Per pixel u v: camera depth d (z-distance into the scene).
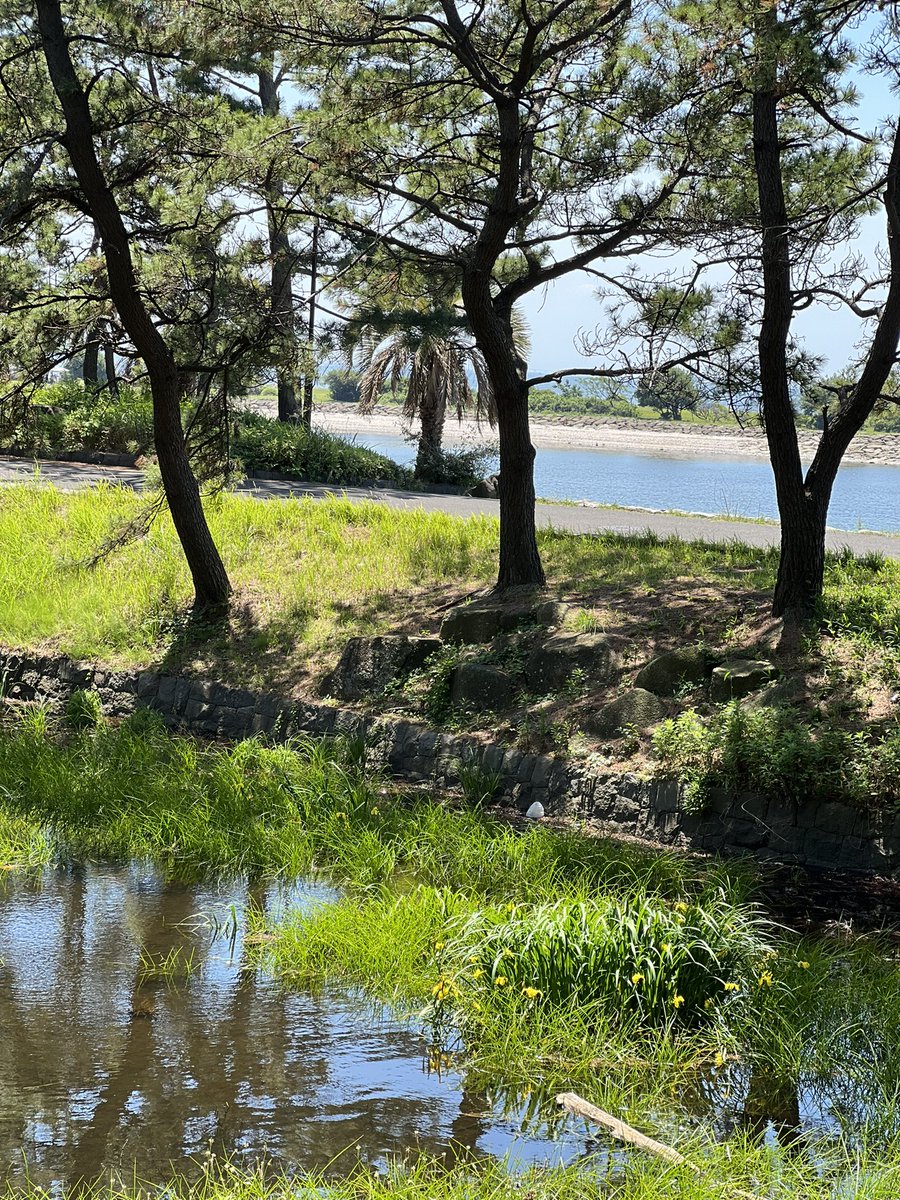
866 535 20.42
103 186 15.28
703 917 6.83
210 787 11.25
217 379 16.66
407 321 22.48
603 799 11.04
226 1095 5.85
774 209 12.30
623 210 14.05
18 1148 5.35
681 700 11.73
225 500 20.06
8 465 25.80
